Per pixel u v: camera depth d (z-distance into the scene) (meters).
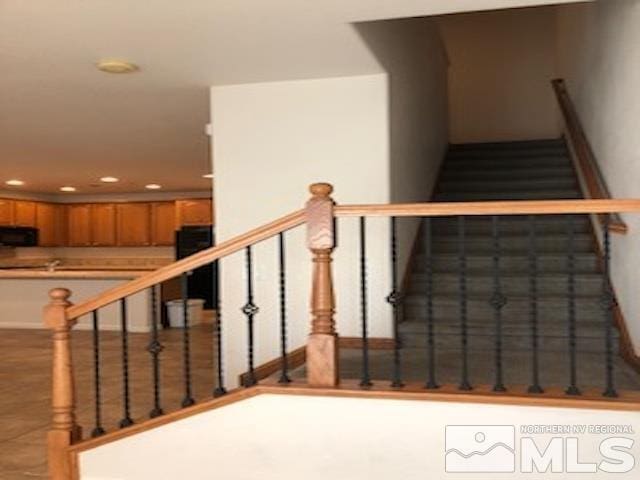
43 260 10.94
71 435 2.78
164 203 10.59
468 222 5.00
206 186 9.80
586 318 3.91
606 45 3.86
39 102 4.20
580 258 4.31
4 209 9.84
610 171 3.76
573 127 5.01
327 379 2.47
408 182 4.43
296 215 2.50
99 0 2.47
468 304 4.08
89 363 5.63
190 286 9.56
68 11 2.59
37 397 4.48
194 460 2.62
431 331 2.43
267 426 2.52
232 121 3.95
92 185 9.54
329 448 2.44
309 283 3.81
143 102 4.27
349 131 3.78
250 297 2.59
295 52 3.24
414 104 4.69
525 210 2.26
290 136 3.87
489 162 6.05
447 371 3.16
